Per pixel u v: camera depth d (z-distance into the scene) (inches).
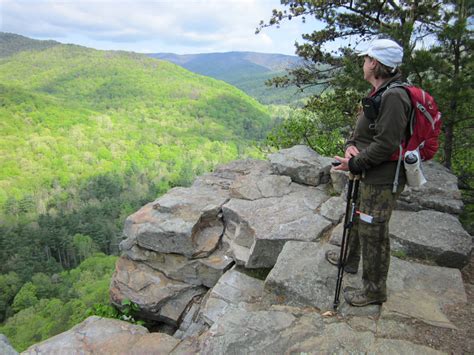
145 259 205.6
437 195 177.5
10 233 2694.4
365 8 340.5
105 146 6092.5
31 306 1696.6
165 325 196.1
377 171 94.6
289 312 114.3
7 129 5964.6
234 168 267.9
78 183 4670.3
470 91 211.2
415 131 89.0
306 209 189.9
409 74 228.4
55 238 2637.8
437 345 98.8
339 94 374.0
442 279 130.0
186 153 6141.7
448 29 212.5
